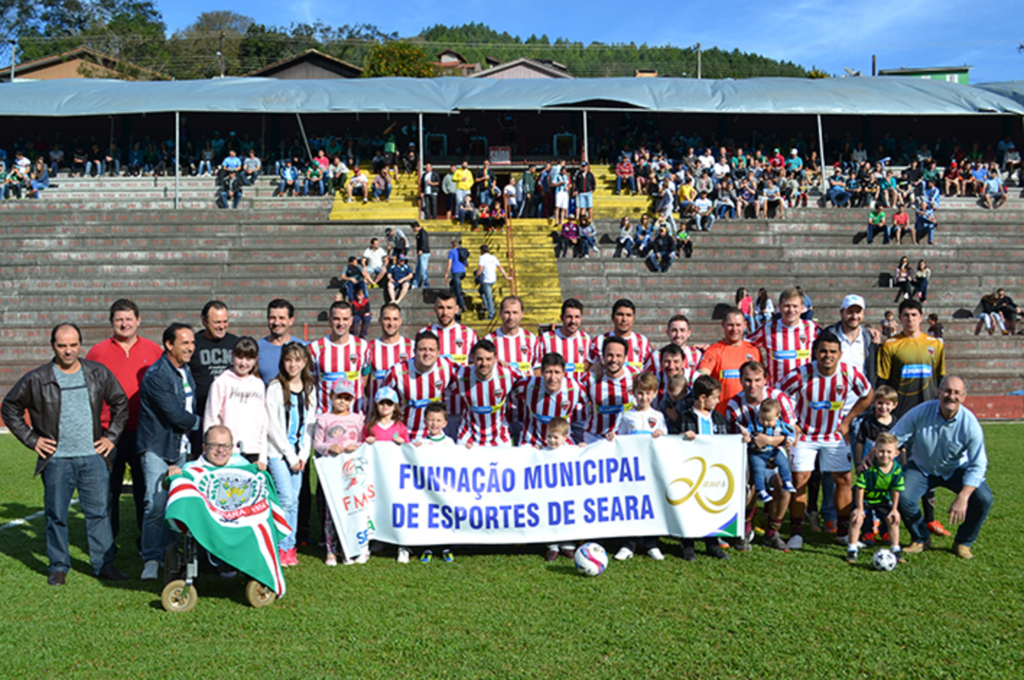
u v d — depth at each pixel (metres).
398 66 48.81
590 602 5.11
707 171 23.69
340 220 21.62
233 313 18.09
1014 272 20.81
